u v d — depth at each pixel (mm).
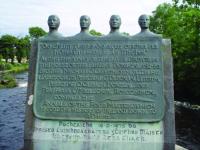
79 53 1623
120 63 1605
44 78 1626
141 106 1582
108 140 1585
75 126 1604
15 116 4469
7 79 9445
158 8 7406
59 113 1608
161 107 1574
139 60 1600
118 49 1609
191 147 2916
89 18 1642
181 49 6062
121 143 1580
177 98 6152
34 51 1652
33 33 22188
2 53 18406
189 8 6023
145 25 1611
